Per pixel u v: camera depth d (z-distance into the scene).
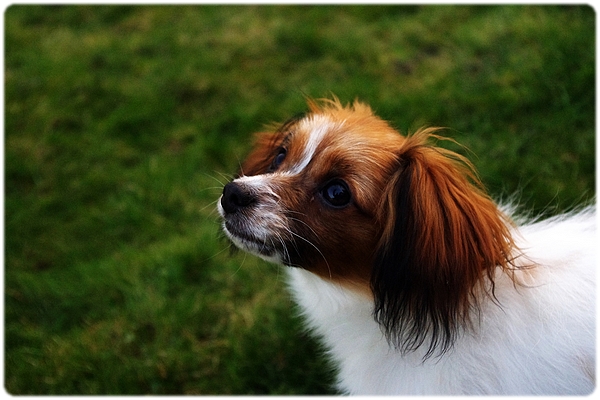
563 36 1.02
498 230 0.68
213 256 0.91
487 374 0.69
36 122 1.12
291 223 0.69
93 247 0.96
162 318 0.88
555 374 0.68
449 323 0.68
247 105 1.12
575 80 0.97
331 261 0.70
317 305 0.74
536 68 1.00
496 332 0.69
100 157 1.07
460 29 1.15
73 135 1.11
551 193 0.89
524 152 0.94
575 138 0.94
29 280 0.92
